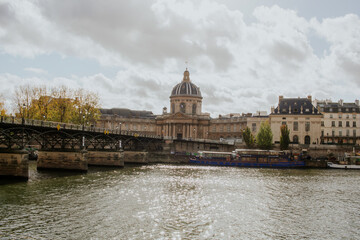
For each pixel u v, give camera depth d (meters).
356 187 43.78
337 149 82.31
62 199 31.67
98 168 59.12
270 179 49.91
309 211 30.62
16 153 39.53
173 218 27.08
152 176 50.19
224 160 74.00
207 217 27.70
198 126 116.19
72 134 49.06
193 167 67.69
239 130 108.69
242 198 35.22
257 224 26.34
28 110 57.09
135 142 77.12
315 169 67.69
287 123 90.19
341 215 29.48
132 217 26.88
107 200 32.00
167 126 116.06
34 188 36.03
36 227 23.69
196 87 121.38
